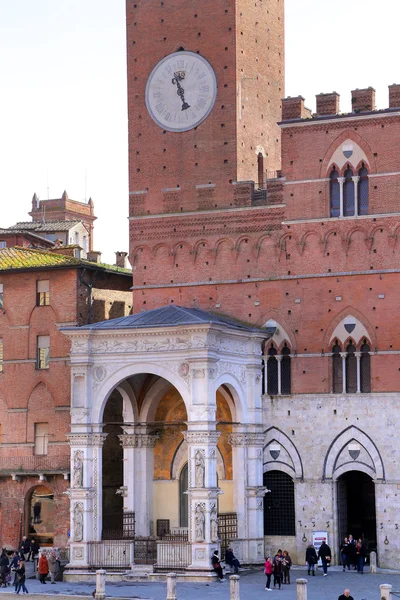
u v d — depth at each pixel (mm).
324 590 73438
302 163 90938
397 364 86500
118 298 104812
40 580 81438
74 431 83812
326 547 82688
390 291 87250
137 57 98125
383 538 85375
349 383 88062
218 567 78125
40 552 86250
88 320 100000
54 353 98438
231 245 92938
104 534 87375
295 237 90625
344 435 87500
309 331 89375
